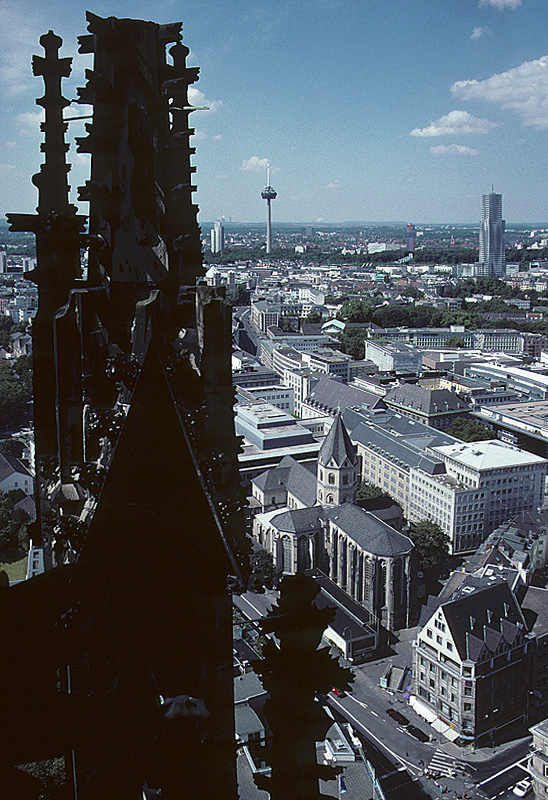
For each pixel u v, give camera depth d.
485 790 114.81
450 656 128.75
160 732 14.08
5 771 13.45
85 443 14.95
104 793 14.04
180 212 15.95
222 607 14.68
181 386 14.36
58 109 17.78
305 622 14.34
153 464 13.98
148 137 14.88
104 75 14.65
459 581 162.62
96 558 13.89
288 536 175.50
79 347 15.39
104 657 14.02
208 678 14.69
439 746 126.12
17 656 13.30
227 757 14.83
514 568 162.00
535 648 136.38
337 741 96.00
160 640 14.34
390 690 141.25
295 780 14.29
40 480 17.98
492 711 128.38
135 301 14.95
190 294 14.87
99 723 13.95
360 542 163.50
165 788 14.41
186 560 14.27
